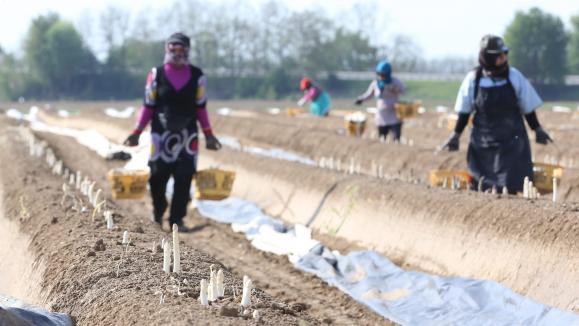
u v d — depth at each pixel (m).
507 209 20.27
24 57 181.50
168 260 15.48
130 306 13.36
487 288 18.25
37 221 21.27
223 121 65.44
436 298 18.42
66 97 177.75
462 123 22.81
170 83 23.73
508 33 154.38
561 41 153.38
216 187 25.39
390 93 38.81
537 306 16.97
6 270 20.08
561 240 18.23
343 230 25.89
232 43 193.25
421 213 22.92
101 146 47.94
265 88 174.38
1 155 38.91
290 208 29.94
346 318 17.64
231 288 14.54
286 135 52.78
